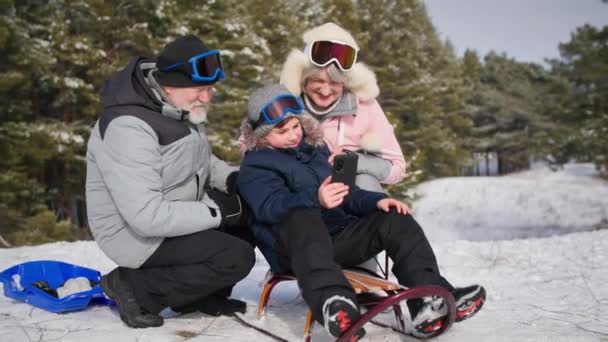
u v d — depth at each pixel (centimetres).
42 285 303
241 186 252
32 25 1288
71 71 1359
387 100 2705
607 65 2430
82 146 1343
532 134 4300
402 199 2069
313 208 228
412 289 192
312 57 298
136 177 235
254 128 255
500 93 4528
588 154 2841
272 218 233
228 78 1648
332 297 192
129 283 261
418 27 3091
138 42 1392
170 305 259
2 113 1243
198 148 258
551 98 4016
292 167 249
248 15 2055
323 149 269
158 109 248
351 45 301
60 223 1119
